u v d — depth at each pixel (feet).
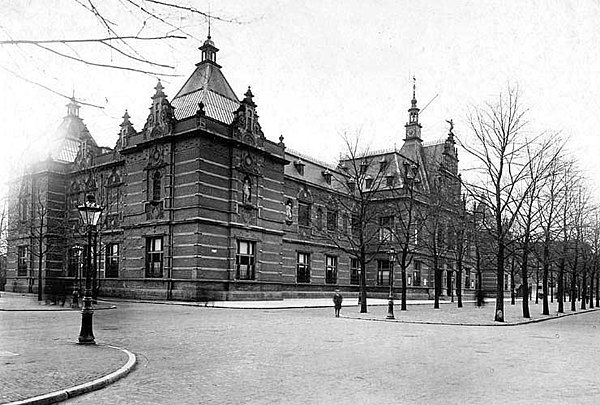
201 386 31.55
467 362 42.27
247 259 134.31
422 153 211.82
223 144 129.70
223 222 127.13
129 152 139.95
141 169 136.87
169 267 125.29
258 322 75.51
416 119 213.87
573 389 32.12
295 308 113.70
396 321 87.76
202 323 71.77
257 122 139.95
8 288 172.04
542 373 37.65
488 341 59.11
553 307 162.81
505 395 30.17
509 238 126.62
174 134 127.34
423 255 164.14
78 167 161.07
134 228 135.54
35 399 26.43
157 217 130.00
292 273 161.27
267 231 139.33
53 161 163.32
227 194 129.80
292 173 165.89
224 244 127.54
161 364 39.01
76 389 28.94
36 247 161.48
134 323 69.92
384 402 28.02
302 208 168.66
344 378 34.42
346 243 182.91
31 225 146.61
